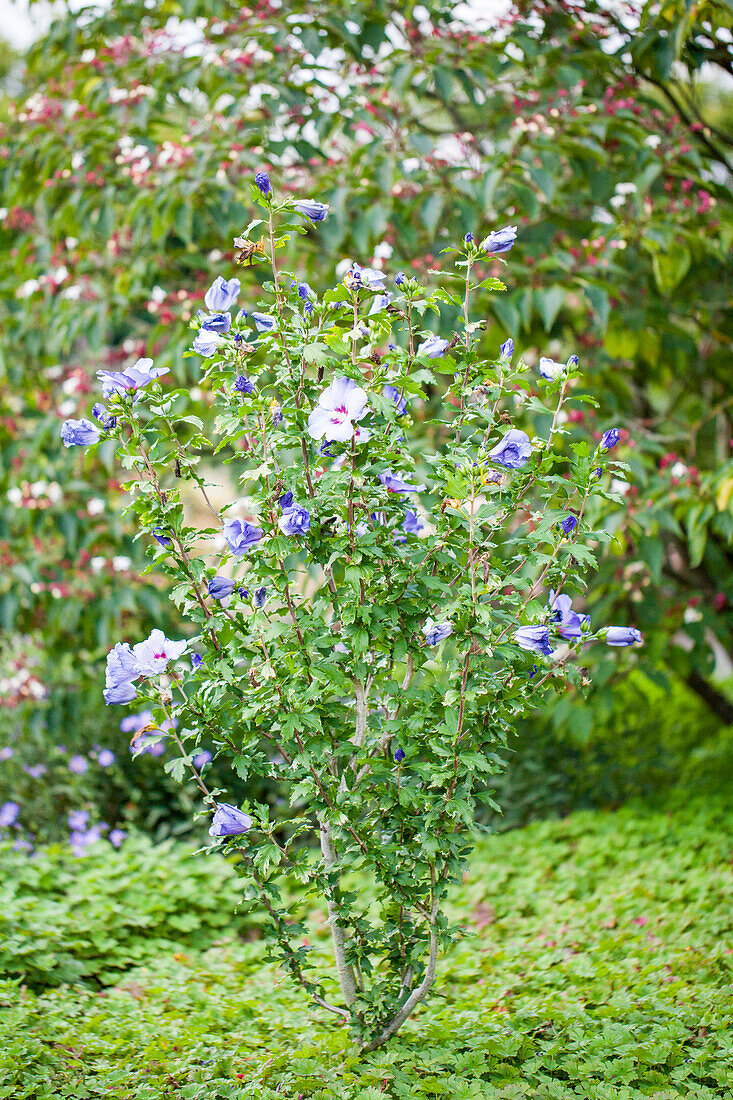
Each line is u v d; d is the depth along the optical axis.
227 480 6.35
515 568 2.77
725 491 3.96
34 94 5.26
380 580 2.57
